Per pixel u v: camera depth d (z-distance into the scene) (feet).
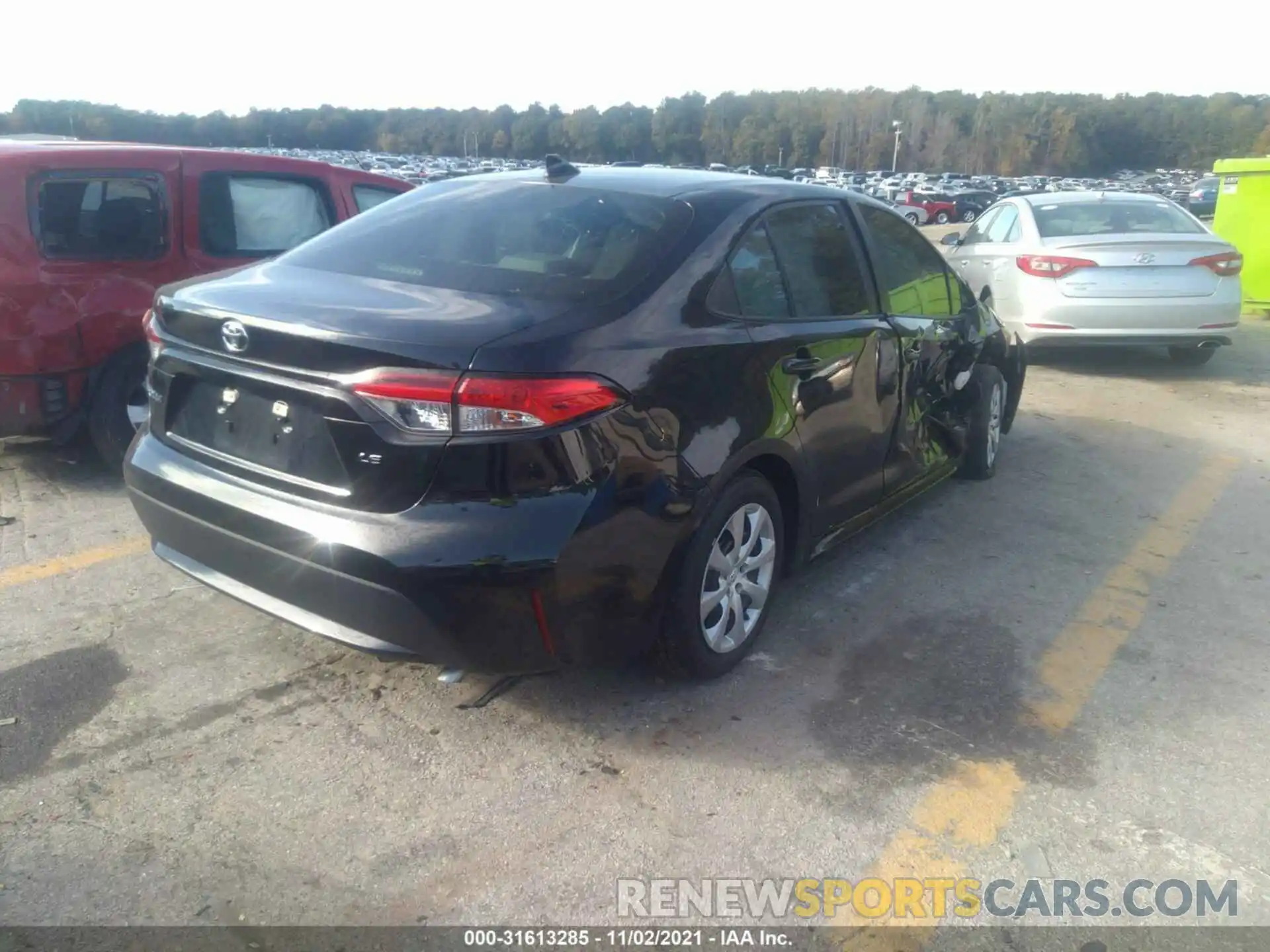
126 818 9.20
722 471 10.61
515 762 10.18
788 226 12.66
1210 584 14.98
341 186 20.77
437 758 10.19
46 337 16.11
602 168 13.51
